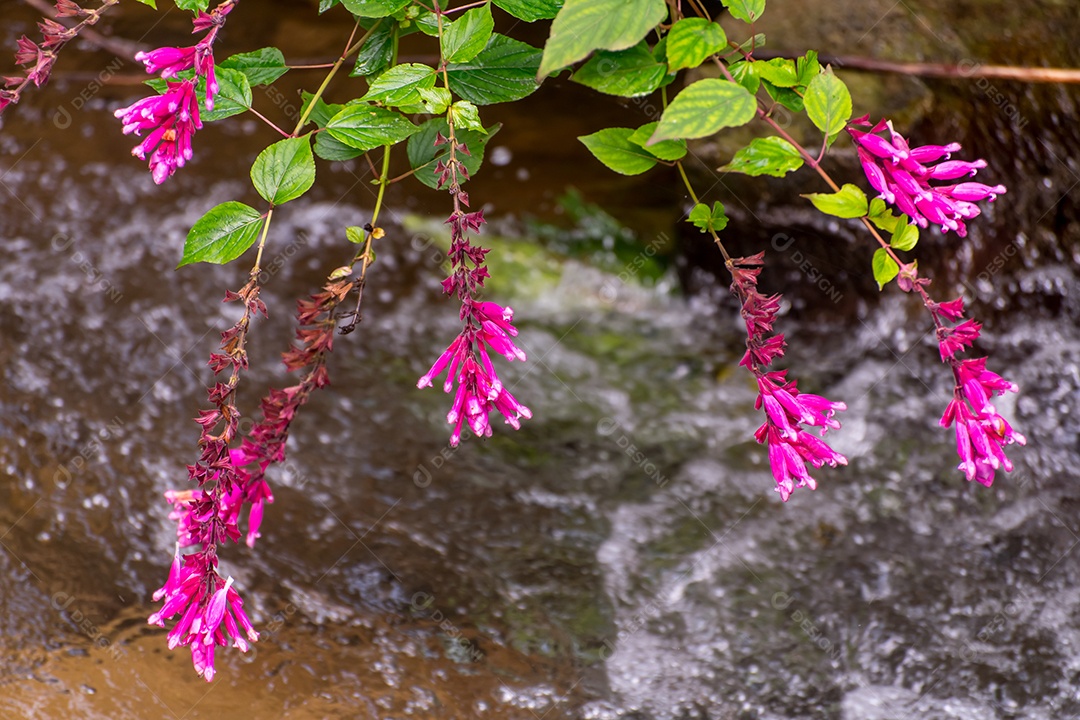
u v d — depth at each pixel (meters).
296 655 2.59
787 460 1.26
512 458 3.36
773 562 3.01
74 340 3.62
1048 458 3.25
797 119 3.28
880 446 3.35
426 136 1.45
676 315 4.01
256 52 1.43
